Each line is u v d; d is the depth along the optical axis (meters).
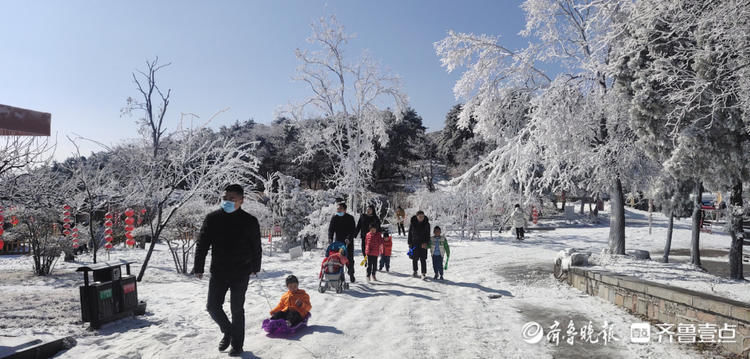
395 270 11.84
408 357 4.79
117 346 5.10
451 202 22.66
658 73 9.12
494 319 6.62
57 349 4.89
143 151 13.62
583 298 8.32
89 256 17.02
